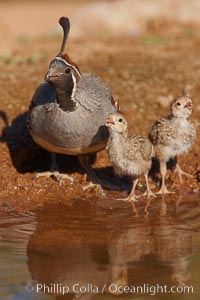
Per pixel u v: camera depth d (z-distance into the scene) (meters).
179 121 12.95
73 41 23.02
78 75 11.99
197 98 16.92
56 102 12.00
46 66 19.11
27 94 16.52
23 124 15.08
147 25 25.09
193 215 12.18
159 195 13.24
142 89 17.36
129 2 26.16
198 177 13.88
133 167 12.70
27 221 11.81
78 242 10.91
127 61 19.73
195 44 22.03
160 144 13.15
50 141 12.48
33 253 10.44
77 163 14.28
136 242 10.93
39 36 24.91
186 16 25.22
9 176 13.45
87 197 13.09
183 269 10.00
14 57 20.02
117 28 25.50
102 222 11.80
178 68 19.11
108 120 12.33
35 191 13.11
